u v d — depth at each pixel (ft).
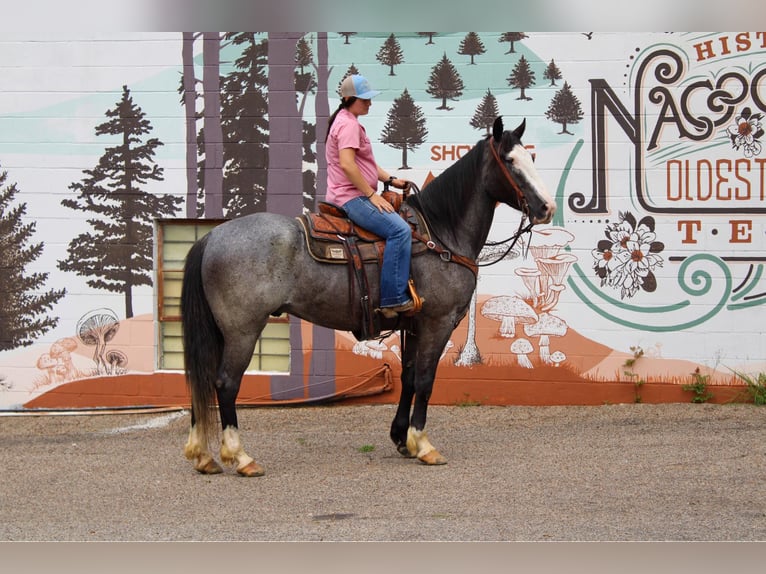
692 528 17.43
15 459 24.80
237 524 18.03
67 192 31.89
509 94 31.30
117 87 31.83
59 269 31.91
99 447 26.45
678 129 30.94
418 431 23.17
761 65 30.78
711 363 30.83
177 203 31.76
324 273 21.84
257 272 21.35
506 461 23.38
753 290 30.76
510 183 22.27
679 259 30.94
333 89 31.60
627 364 31.01
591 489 20.34
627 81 31.04
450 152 31.40
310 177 31.65
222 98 31.71
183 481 21.75
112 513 18.99
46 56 31.83
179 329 32.17
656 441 25.54
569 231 31.12
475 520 18.06
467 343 31.42
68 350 31.89
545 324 31.22
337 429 28.43
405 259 21.85
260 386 31.81
